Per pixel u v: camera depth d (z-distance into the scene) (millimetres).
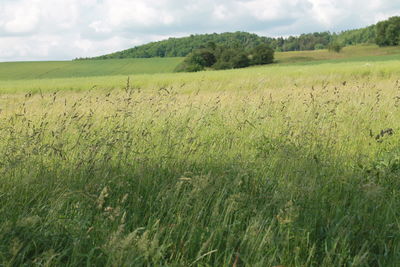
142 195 3797
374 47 106000
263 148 5695
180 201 3361
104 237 2869
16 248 2574
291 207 3002
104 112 7902
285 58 99000
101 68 100562
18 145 4832
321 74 25312
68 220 3080
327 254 2596
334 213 3275
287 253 2711
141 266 2578
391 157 4973
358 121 7211
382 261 2729
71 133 5965
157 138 5707
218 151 5254
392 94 10203
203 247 2619
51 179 3930
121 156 4633
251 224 3002
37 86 30953
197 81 24250
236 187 3588
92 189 3680
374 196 3248
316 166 4207
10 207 3324
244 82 22297
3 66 107500
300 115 7566
